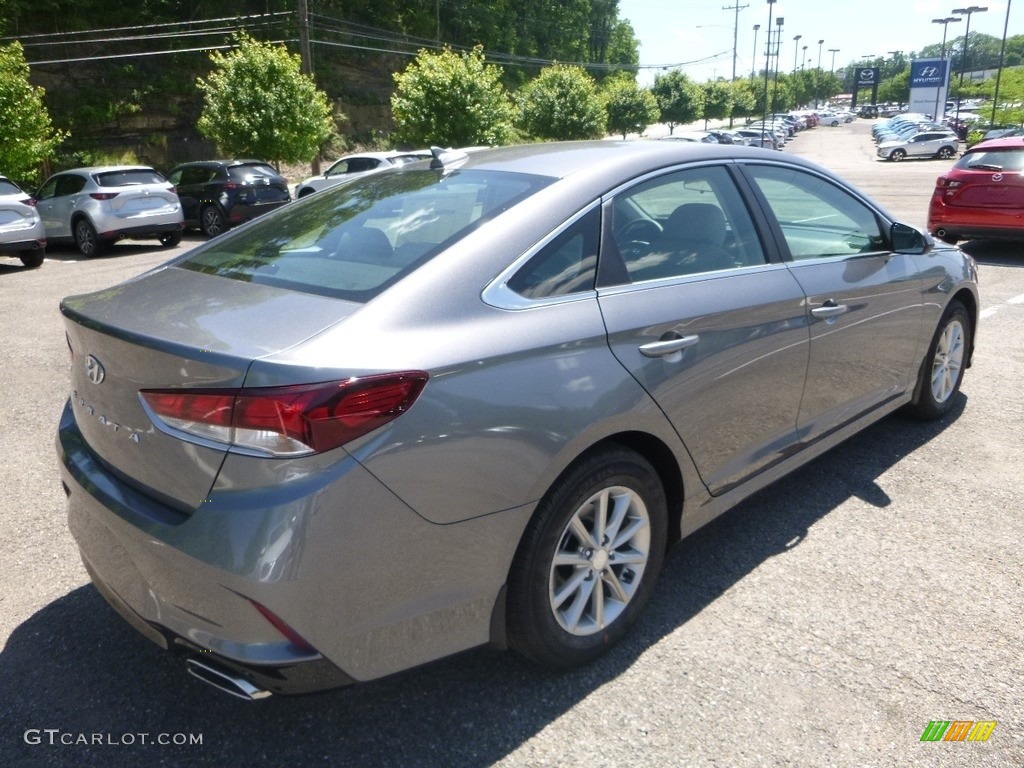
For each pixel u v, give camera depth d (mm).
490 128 31719
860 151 52219
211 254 2805
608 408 2363
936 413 4605
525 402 2176
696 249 2877
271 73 25938
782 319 3047
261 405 1851
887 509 3641
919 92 66438
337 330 2008
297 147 26438
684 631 2768
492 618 2285
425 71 30922
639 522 2623
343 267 2367
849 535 3416
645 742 2264
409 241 2424
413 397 1977
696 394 2693
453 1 68812
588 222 2549
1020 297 8141
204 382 1935
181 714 2402
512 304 2277
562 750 2240
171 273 2668
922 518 3557
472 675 2557
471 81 30969
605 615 2604
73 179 15047
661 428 2576
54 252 16016
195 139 44625
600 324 2416
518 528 2223
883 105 144375
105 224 14625
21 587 3090
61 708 2428
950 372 4625
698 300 2725
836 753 2217
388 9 61531
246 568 1856
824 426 3482
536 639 2379
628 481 2527
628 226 2666
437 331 2102
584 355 2350
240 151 26250
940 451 4266
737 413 2918
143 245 16812
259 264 2547
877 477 3969
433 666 2602
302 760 2217
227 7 51781
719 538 3408
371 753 2240
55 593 3053
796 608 2895
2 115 19531
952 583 3049
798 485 3900
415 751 2244
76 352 2377
